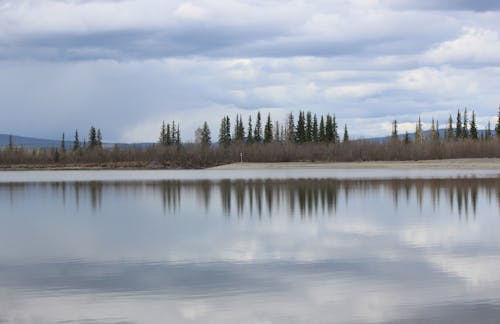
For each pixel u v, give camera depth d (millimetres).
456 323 12586
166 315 13547
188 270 17938
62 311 13945
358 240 22906
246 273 17422
